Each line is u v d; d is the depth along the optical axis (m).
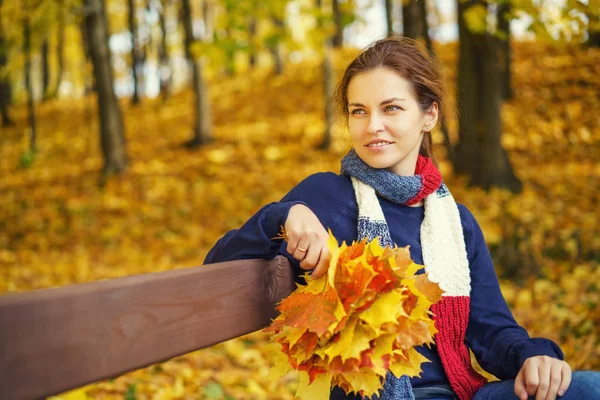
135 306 1.07
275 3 6.43
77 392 2.77
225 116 13.80
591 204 6.84
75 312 0.96
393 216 1.72
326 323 1.24
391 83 1.67
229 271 1.33
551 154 8.73
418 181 1.70
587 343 3.88
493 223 6.31
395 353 1.29
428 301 1.32
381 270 1.30
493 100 7.45
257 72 17.91
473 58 7.58
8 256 7.29
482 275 1.81
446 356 1.65
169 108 16.39
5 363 0.86
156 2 16.17
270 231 1.47
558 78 11.45
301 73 16.08
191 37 11.33
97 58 10.31
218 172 10.00
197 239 7.45
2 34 10.73
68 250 7.39
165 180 9.78
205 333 1.25
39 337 0.91
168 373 3.70
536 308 4.62
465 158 7.72
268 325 1.47
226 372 3.78
